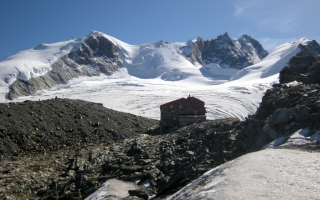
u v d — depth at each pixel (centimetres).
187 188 1277
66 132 4431
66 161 3300
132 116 6019
